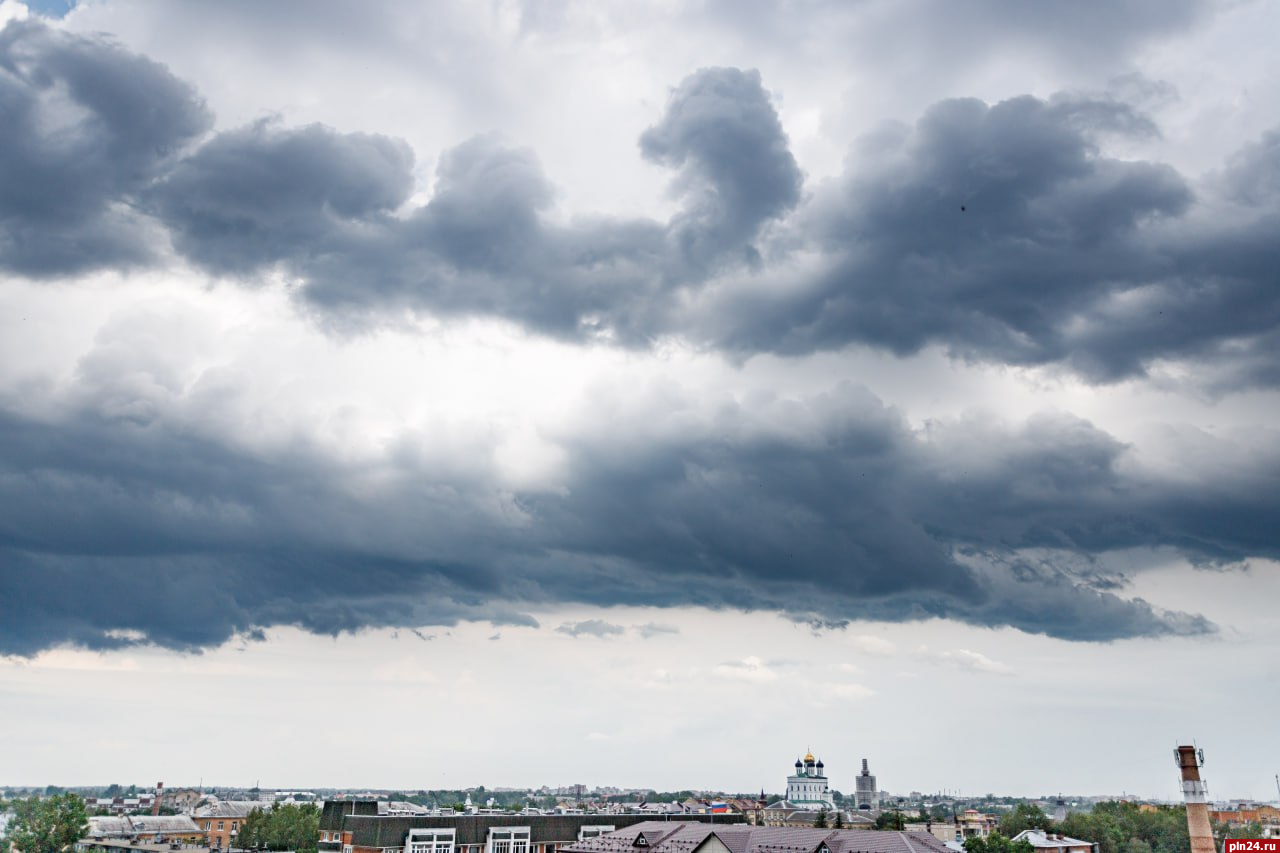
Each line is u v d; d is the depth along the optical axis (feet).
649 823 536.42
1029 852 618.85
